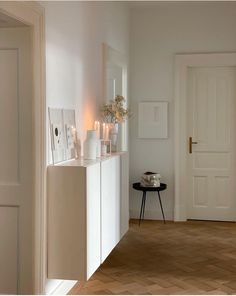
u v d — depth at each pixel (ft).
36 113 10.36
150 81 20.98
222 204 20.98
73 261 10.85
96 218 11.68
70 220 10.82
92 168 11.23
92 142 12.66
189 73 20.92
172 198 21.16
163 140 21.04
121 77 19.90
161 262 14.87
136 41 20.99
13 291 10.61
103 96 16.10
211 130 20.85
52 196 10.90
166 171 21.09
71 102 12.76
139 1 19.45
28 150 10.35
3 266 10.63
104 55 16.02
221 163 20.88
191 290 12.27
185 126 20.76
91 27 14.65
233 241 17.43
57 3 11.59
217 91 20.72
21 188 10.43
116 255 15.69
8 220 10.57
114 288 12.48
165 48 20.79
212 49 20.44
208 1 19.61
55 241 10.94
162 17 20.74
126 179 16.10
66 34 12.27
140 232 18.94
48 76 11.07
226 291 12.18
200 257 15.39
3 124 10.50
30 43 10.19
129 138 21.25
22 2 9.45
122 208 15.40
